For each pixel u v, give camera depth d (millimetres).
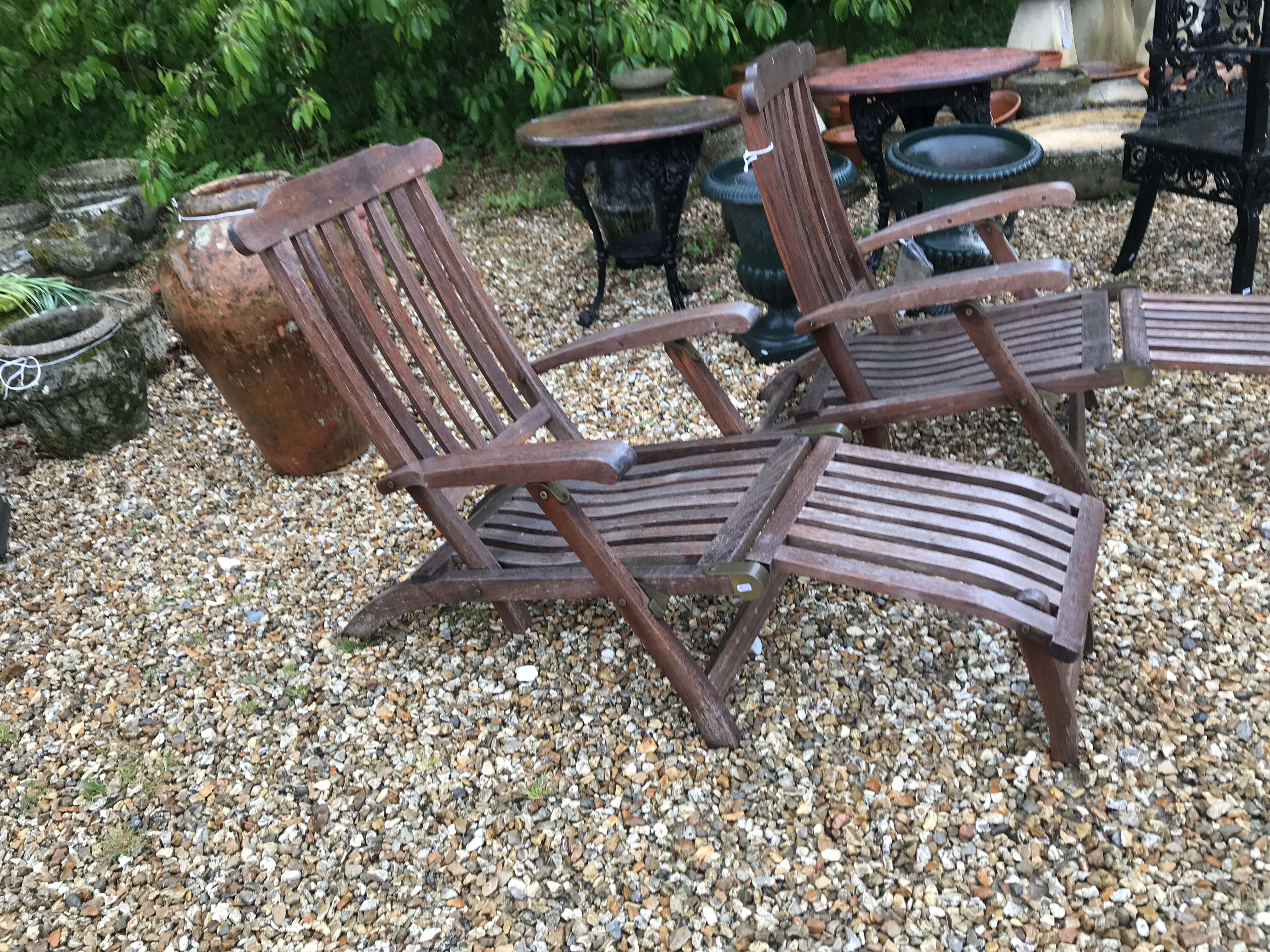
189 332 3061
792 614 2434
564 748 2154
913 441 3074
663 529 2090
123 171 5676
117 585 2961
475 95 5801
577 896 1824
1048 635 1668
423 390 2193
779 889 1783
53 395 3559
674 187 3887
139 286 5309
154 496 3461
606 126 3844
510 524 2393
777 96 2475
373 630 2521
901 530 1931
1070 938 1625
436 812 2043
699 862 1852
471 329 2365
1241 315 2566
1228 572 2355
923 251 3701
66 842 2088
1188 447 2840
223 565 2988
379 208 2191
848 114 5375
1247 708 1989
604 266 4262
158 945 1834
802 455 2219
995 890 1720
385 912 1844
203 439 3834
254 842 2029
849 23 6508
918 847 1814
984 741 2014
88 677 2576
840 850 1835
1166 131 3697
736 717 2162
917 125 4195
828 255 2682
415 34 4973
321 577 2885
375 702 2361
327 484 3402
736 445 2348
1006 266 2117
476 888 1866
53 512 3428
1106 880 1706
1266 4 3627
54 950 1846
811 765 2021
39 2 5180
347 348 2062
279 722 2340
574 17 5086
